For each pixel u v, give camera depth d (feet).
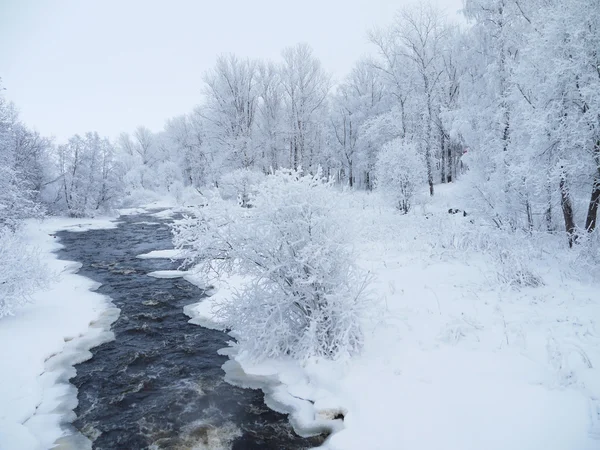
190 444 14.67
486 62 48.42
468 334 19.56
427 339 19.61
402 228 45.52
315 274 18.99
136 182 188.34
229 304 21.38
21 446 14.19
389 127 89.04
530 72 32.35
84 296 33.76
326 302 19.92
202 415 16.52
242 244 19.98
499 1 44.68
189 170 175.22
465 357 17.43
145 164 222.07
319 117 115.24
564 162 28.35
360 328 19.71
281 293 20.27
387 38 88.12
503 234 32.27
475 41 49.85
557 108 29.89
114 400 17.89
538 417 12.95
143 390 18.74
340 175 129.49
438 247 36.63
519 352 17.17
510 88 36.32
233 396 17.80
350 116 114.93
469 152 47.75
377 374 17.01
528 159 31.76
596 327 18.39
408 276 29.94
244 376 19.43
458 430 12.94
